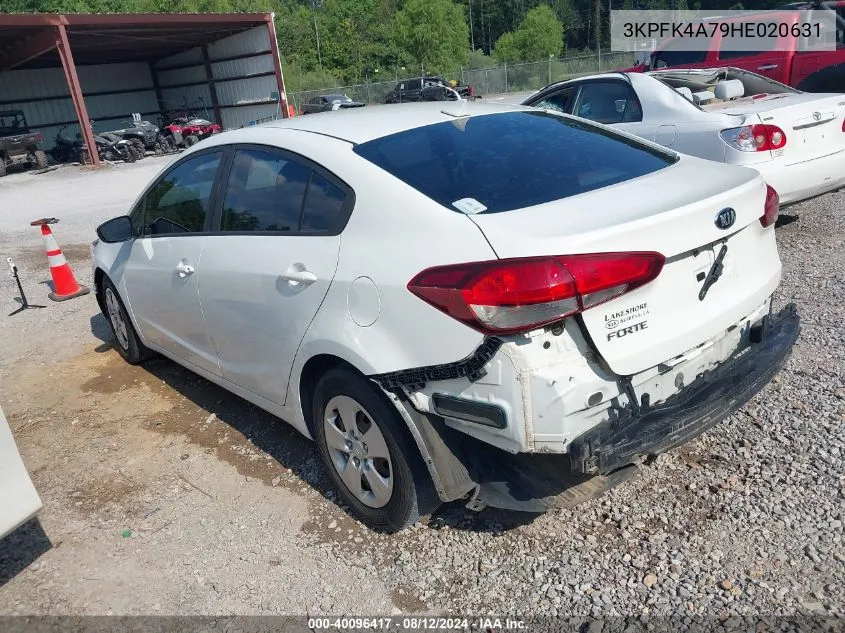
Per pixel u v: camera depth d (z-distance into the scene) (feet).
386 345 8.35
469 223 7.87
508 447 7.72
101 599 8.92
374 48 212.02
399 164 9.23
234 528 10.17
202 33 86.02
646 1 317.42
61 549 10.01
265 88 89.40
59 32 69.51
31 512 8.66
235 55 91.66
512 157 9.53
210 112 100.78
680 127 19.95
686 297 8.27
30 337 19.51
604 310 7.48
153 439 13.07
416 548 9.33
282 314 10.00
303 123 11.31
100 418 14.15
